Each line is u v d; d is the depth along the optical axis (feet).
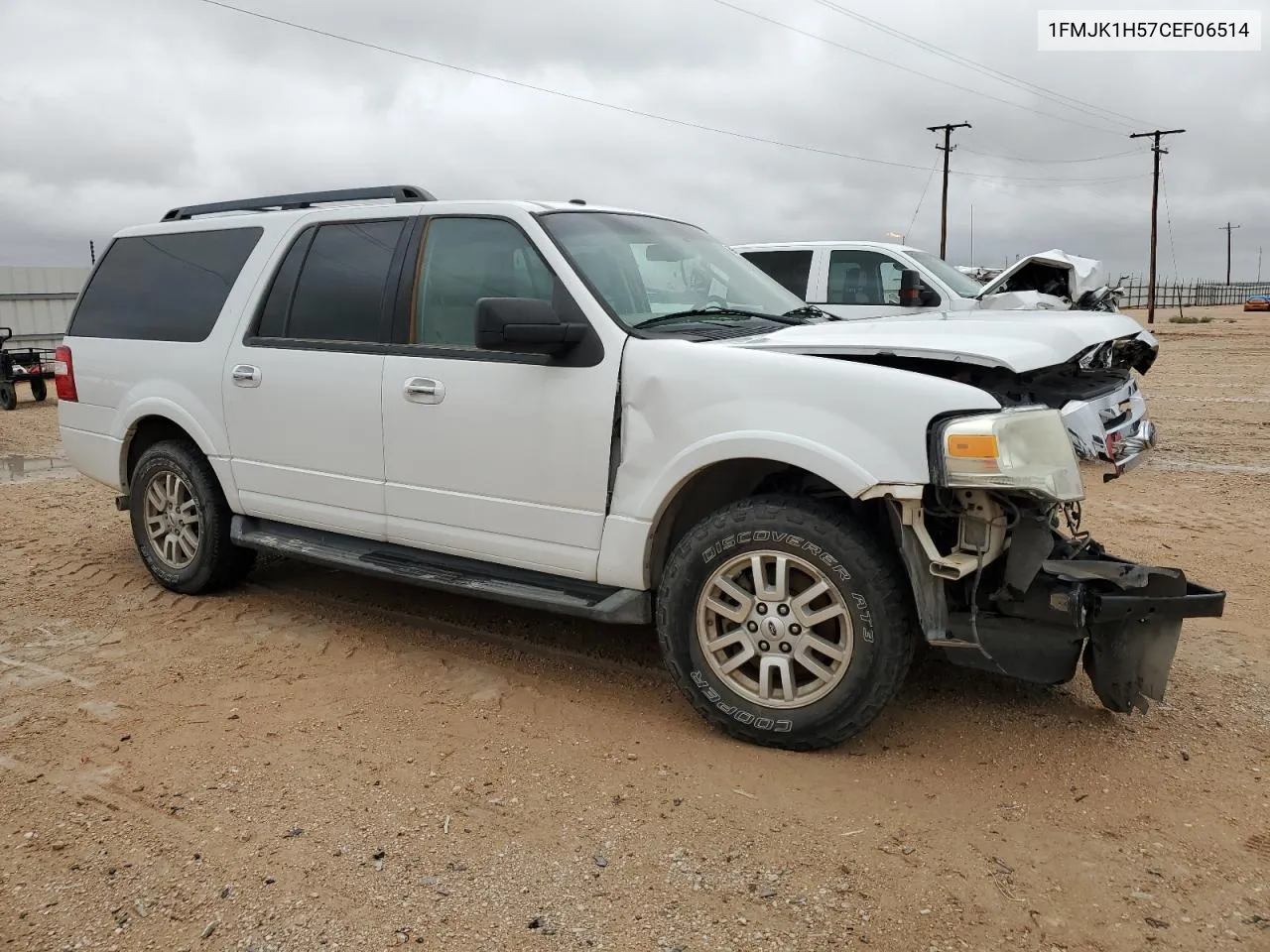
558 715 12.40
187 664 14.23
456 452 13.35
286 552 15.61
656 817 9.98
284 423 15.28
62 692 13.26
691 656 11.63
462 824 9.90
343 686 13.37
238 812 10.15
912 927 8.29
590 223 13.88
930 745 11.50
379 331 14.30
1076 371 14.97
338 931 8.29
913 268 31.53
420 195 14.88
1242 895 8.70
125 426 17.67
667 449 11.60
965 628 10.59
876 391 10.50
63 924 8.42
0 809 10.29
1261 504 24.13
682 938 8.17
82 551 20.74
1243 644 14.73
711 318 13.52
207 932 8.29
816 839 9.59
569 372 12.38
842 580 10.64
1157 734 11.78
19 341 73.10
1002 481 9.87
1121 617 10.48
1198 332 115.44
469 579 13.52
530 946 8.09
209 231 17.16
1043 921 8.36
